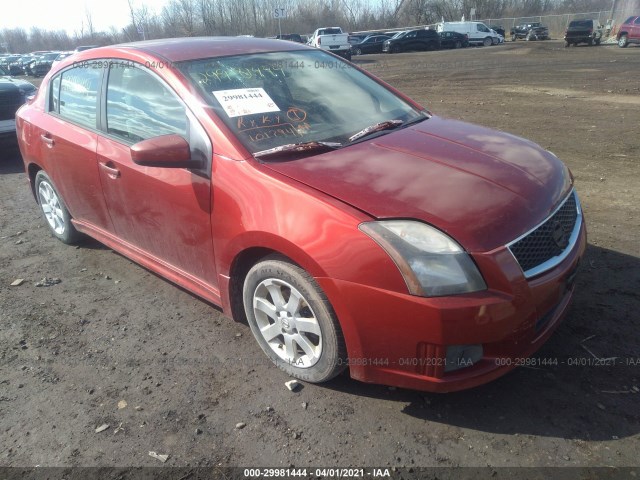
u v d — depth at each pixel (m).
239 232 2.79
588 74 16.73
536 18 50.06
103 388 2.99
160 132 3.28
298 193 2.58
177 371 3.10
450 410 2.67
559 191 2.83
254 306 2.98
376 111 3.62
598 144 7.61
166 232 3.39
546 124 9.22
